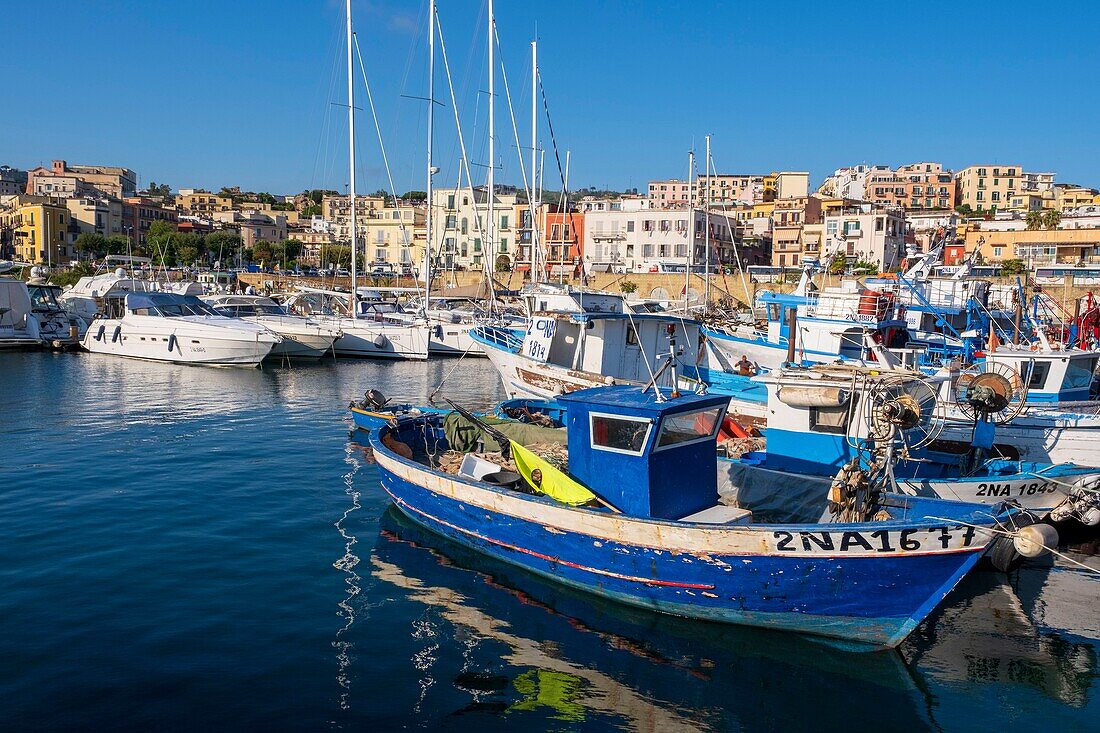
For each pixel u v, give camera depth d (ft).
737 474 43.83
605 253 295.07
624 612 37.58
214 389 104.99
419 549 44.98
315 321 147.33
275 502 53.31
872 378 41.68
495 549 42.93
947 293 92.94
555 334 79.51
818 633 34.60
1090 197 400.47
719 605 35.60
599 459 39.42
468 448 53.26
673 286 236.63
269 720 27.91
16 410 87.35
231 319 140.77
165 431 76.69
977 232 242.37
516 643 34.37
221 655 32.22
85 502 52.24
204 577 40.11
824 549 32.58
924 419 45.52
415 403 96.07
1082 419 53.88
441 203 322.34
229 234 392.27
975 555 32.22
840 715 29.68
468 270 278.67
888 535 31.73
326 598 38.14
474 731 27.89
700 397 39.24
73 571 40.32
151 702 28.66
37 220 363.97
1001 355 62.23
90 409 88.43
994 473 47.80
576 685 31.19
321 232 472.85
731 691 31.07
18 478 58.13
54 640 32.91
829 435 42.68
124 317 137.69
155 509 51.06
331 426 80.33
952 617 37.78
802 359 80.18
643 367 78.38
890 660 33.63
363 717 28.37
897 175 422.41
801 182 399.85
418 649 33.47
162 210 457.27
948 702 30.60
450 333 150.10
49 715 27.63
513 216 312.09
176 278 225.97
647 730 28.40
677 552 35.09
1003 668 33.09
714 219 291.58
